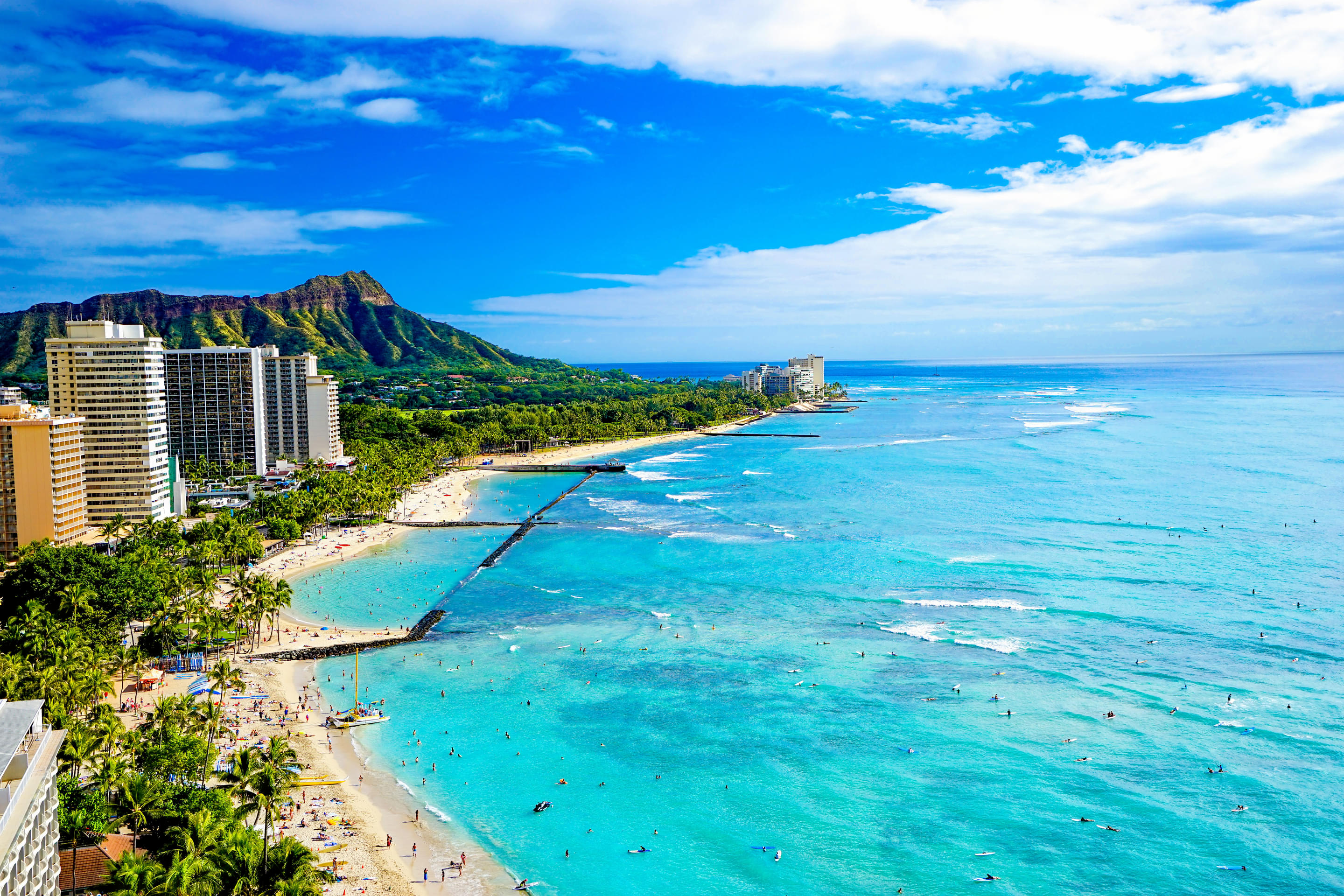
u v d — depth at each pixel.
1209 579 163.50
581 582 174.75
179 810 72.56
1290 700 110.31
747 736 105.44
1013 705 111.62
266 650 135.00
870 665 126.44
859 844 83.38
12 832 41.94
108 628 129.38
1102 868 78.62
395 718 111.44
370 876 77.75
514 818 88.62
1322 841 81.44
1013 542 198.25
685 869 80.06
